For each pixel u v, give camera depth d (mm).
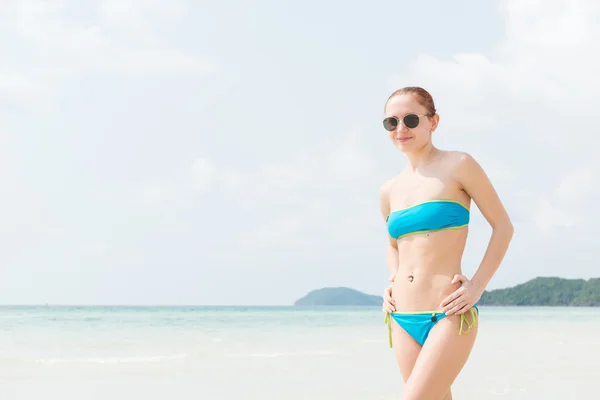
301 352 13234
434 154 3355
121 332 20469
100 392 7871
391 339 3412
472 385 8180
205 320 33875
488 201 3219
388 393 7676
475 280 3119
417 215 3213
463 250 3217
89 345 15016
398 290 3297
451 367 3018
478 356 12031
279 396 7473
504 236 3217
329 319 37219
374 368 10273
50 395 7664
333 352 13250
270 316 44312
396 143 3391
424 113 3344
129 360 11594
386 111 3426
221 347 14570
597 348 13992
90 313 52062
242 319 36188
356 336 18797
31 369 10281
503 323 29328
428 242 3184
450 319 3053
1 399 7402
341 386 8227
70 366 10695
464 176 3182
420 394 2982
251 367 10438
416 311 3164
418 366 3043
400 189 3385
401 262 3324
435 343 3033
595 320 34094
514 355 12250
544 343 15555
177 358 11953
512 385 8188
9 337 17750
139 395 7633
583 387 8047
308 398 7305
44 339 16969
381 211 3635
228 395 7570
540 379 8766
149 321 31266
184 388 8148
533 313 55656
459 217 3178
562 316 43500
